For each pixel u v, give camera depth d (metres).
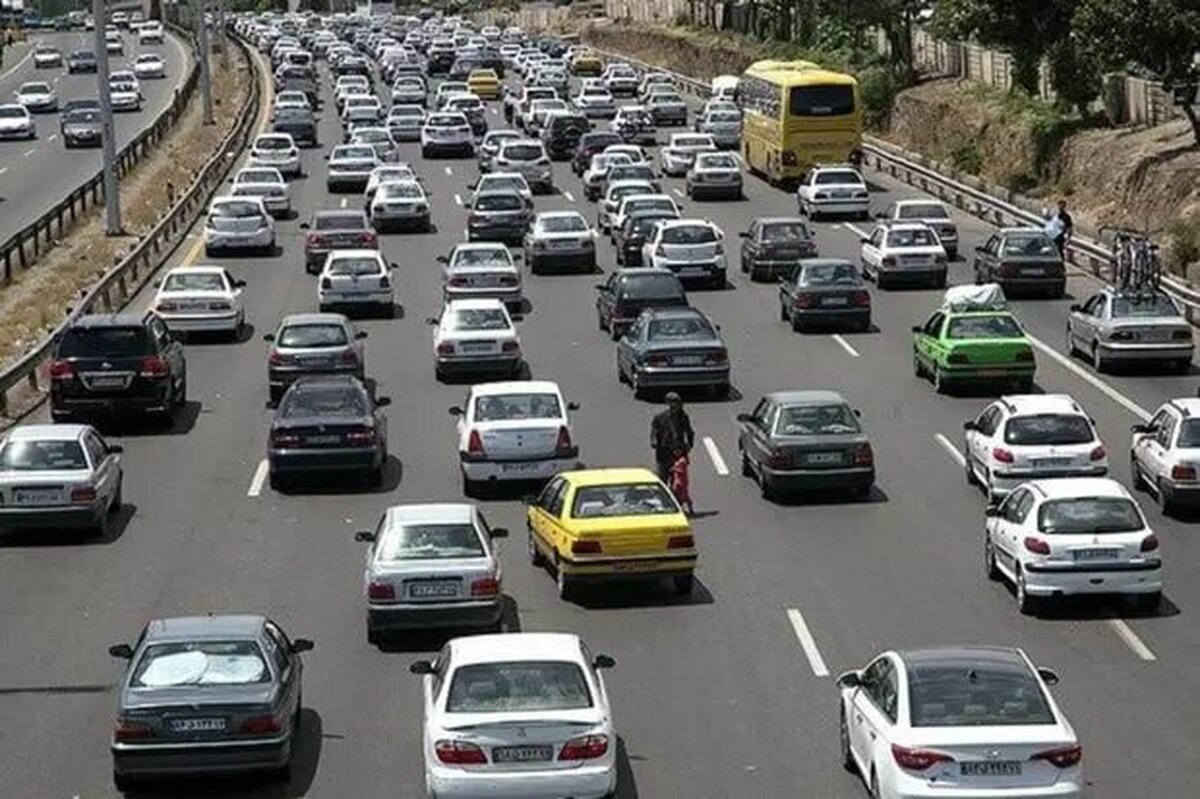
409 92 199.62
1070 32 131.12
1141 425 65.44
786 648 47.16
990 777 32.56
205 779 38.28
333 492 64.12
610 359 84.81
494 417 63.03
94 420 74.25
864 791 37.03
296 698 39.38
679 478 60.62
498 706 34.56
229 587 53.38
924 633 48.12
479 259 96.50
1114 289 84.19
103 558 56.78
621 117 169.38
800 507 61.69
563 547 50.94
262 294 101.62
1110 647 46.84
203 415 75.94
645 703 43.19
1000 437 60.38
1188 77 113.69
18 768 39.59
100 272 107.00
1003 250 98.50
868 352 85.88
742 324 92.44
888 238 101.88
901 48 175.38
